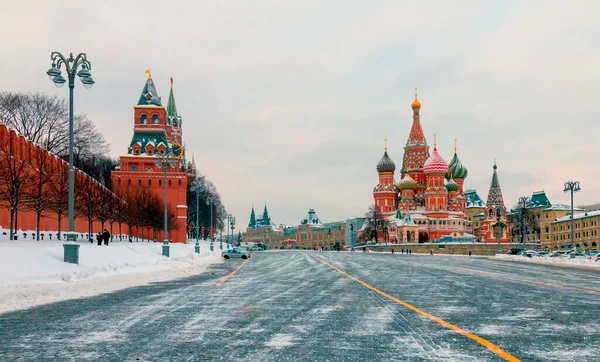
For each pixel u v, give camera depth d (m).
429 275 31.33
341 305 15.37
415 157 190.62
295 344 9.37
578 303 16.06
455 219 177.88
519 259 78.12
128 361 8.03
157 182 111.12
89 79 28.27
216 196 172.38
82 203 60.03
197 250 72.25
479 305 15.44
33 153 59.12
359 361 8.03
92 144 98.94
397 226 174.38
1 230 52.59
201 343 9.45
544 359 8.14
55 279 22.59
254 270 37.38
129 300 16.69
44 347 9.07
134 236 104.75
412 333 10.50
